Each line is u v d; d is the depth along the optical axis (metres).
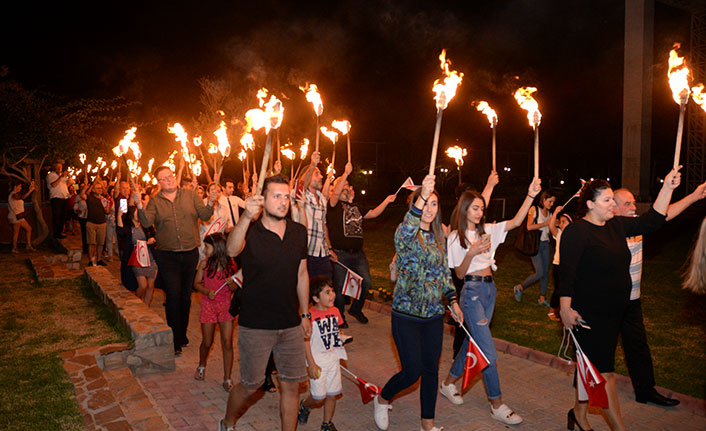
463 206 4.65
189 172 8.38
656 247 15.36
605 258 3.93
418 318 4.16
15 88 17.23
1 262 13.04
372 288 10.09
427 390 4.22
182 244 6.42
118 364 5.76
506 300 9.02
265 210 3.84
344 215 7.49
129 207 7.85
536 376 5.71
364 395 4.66
